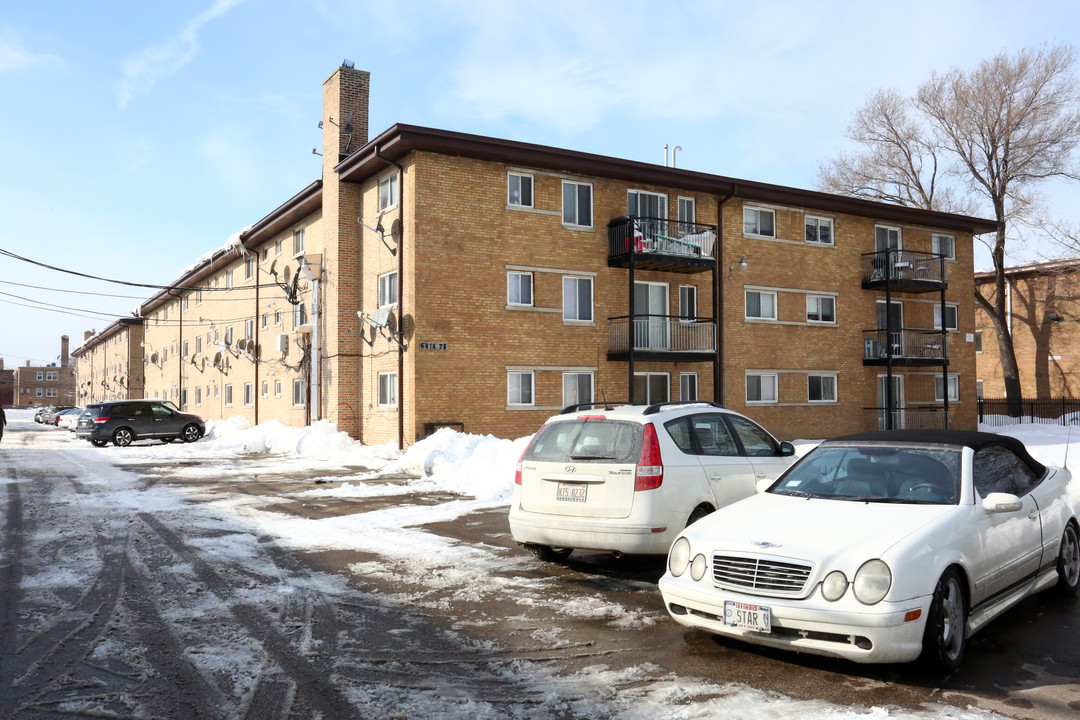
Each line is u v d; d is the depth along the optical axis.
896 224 29.42
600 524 7.00
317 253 25.72
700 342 24.36
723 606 4.86
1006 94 36.19
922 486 5.57
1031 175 36.38
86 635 5.53
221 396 37.25
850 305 27.98
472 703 4.32
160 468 18.05
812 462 6.34
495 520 10.52
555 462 7.39
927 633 4.58
